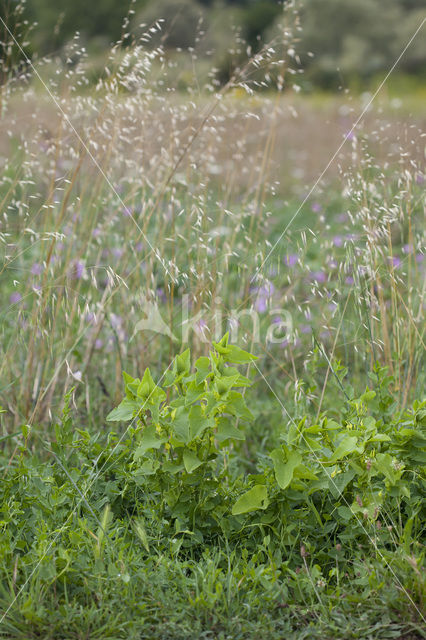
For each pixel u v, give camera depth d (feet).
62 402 14.02
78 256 14.87
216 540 10.76
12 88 15.69
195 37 16.52
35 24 15.94
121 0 60.49
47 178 16.65
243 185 21.57
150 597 9.43
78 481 10.92
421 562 9.46
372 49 88.74
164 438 10.42
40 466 11.17
